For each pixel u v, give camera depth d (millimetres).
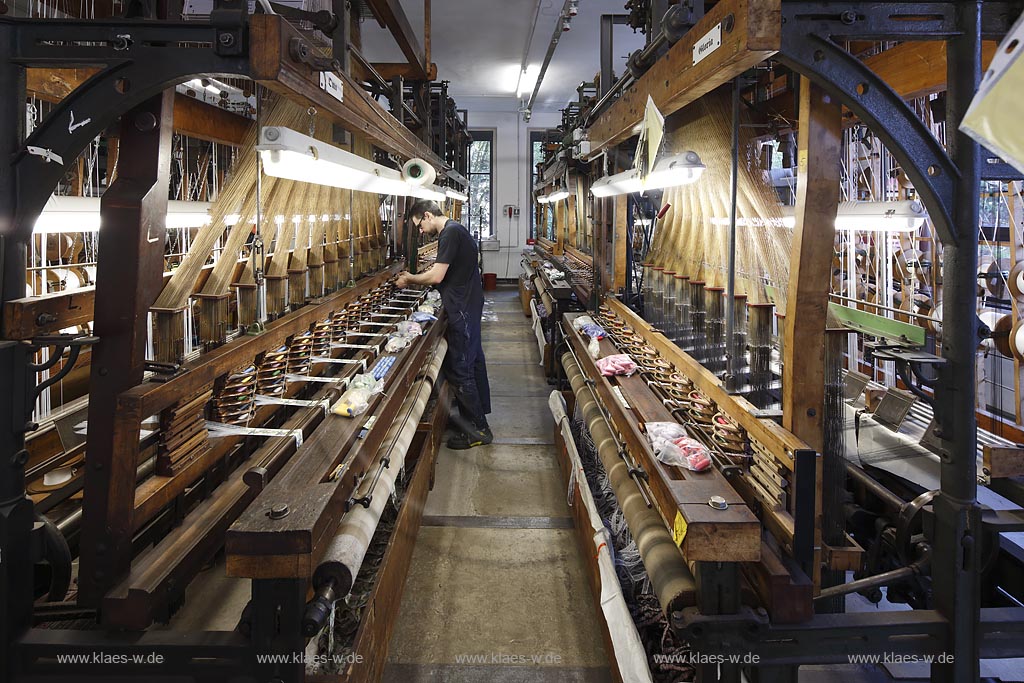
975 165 1574
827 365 1747
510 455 4316
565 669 2213
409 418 2803
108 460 1523
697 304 2613
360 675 1737
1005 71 1238
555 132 10055
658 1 2562
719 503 1475
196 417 1869
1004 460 1930
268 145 1440
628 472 2156
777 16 1363
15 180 1511
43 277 2367
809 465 1520
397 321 3973
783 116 2527
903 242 3441
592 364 3059
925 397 1713
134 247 1526
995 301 3441
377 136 2627
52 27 1499
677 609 1549
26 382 1527
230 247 2234
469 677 2170
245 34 1490
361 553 1678
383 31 8961
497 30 8969
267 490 1562
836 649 1568
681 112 2666
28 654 1493
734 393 1970
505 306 11375
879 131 1548
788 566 1576
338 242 3537
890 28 1521
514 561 2924
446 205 8578
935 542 1718
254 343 2156
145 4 1570
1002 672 2135
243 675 1453
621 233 3961
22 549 1547
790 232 2086
